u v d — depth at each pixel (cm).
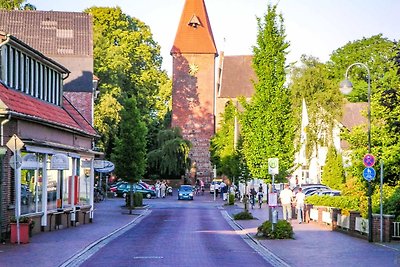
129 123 5628
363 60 8800
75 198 3788
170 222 4294
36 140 2922
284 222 3100
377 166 3170
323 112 6856
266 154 3553
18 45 3019
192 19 11419
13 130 2747
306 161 6931
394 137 3198
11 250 2392
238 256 2342
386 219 2817
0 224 2597
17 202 2644
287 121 3566
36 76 3409
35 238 2861
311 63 7212
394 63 3102
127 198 6081
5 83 2906
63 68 3866
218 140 9562
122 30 9175
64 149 3484
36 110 3108
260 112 3556
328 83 7031
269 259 2269
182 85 11312
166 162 9606
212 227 3875
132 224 4075
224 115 9550
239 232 3525
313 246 2703
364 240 2933
